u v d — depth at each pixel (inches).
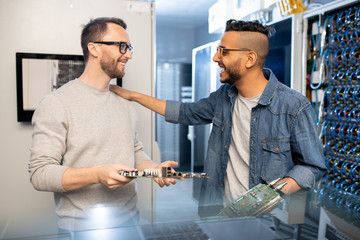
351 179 71.3
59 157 43.3
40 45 77.1
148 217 27.8
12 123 76.4
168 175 34.9
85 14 79.8
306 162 49.6
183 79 231.9
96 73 50.0
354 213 28.8
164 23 223.5
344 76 75.3
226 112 59.7
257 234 24.5
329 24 75.9
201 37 229.1
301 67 82.6
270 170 51.8
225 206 31.4
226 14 116.9
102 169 37.2
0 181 75.9
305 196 33.8
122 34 50.0
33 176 40.4
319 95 79.7
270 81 53.9
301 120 50.1
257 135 53.5
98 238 23.2
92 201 44.3
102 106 49.0
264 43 53.2
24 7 75.8
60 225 25.8
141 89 85.5
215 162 60.4
